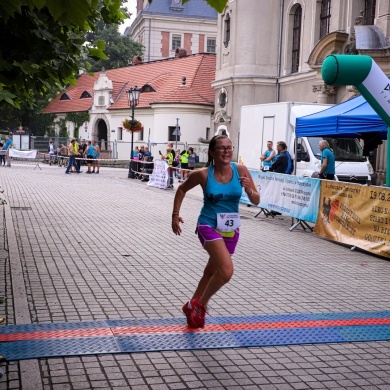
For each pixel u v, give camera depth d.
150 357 4.61
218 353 4.77
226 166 5.13
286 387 4.16
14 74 5.54
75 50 5.94
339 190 10.55
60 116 54.81
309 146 16.84
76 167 30.17
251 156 19.28
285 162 14.40
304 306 6.28
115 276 7.35
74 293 6.45
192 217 13.71
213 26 70.06
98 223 12.07
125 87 49.16
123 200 17.16
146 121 43.56
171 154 25.27
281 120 17.34
